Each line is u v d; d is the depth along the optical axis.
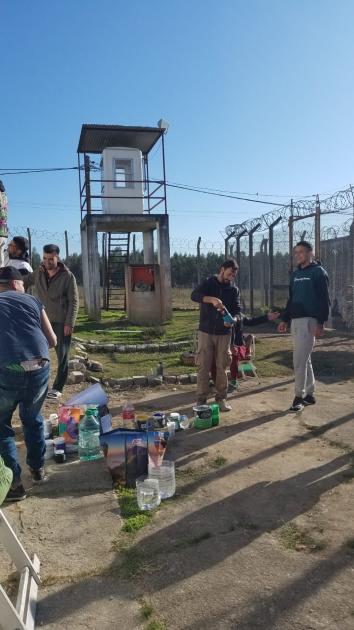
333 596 2.63
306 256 5.75
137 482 3.84
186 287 28.78
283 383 7.40
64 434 4.71
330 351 9.95
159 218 16.41
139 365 8.90
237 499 3.75
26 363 3.66
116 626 2.47
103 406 5.27
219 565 2.93
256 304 17.73
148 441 4.12
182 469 4.31
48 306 6.22
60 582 2.82
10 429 3.78
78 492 3.92
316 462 4.39
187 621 2.48
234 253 18.25
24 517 3.54
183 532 3.31
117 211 16.91
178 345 10.56
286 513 3.52
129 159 16.95
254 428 5.32
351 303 12.96
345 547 3.08
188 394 6.88
